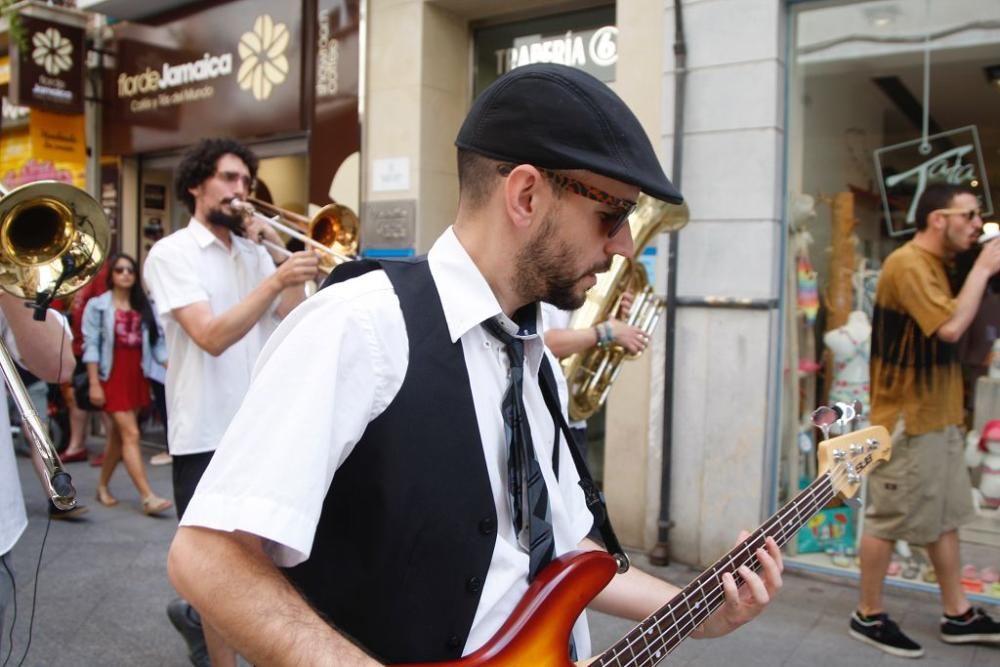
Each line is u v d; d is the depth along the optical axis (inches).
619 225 49.3
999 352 162.7
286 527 40.2
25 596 168.9
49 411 287.7
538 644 47.9
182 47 289.4
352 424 43.6
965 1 165.2
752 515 177.3
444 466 45.8
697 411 182.7
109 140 322.7
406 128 229.1
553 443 56.8
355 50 237.6
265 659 39.8
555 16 224.2
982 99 164.1
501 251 48.9
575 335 131.3
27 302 75.4
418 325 46.6
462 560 46.2
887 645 143.9
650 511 188.2
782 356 182.7
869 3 173.8
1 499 73.9
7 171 359.9
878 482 144.6
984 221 164.7
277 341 47.9
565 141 45.8
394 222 231.6
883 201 175.8
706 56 178.7
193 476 116.9
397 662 45.8
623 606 62.2
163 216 331.0
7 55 359.3
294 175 266.1
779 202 178.2
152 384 279.0
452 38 234.8
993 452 163.0
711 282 180.7
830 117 179.3
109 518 224.2
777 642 147.6
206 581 40.2
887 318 145.7
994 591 163.2
